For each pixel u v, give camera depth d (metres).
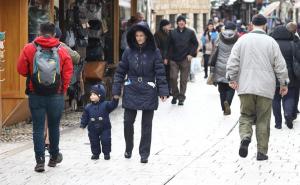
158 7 63.62
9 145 21.36
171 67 32.53
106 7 33.00
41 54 17.23
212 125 26.05
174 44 32.44
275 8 71.25
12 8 24.00
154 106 18.80
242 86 18.95
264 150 19.27
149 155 19.66
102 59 31.00
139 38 18.67
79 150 20.72
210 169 18.17
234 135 23.75
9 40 24.05
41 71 17.16
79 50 28.64
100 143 20.28
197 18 80.31
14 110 24.06
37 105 17.48
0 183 16.56
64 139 22.67
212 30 49.88
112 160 19.27
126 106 18.89
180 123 26.55
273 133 24.12
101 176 17.33
